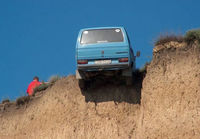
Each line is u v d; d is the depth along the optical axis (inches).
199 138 1683.1
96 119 2027.6
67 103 2164.1
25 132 2281.0
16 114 2412.6
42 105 2285.9
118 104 2027.6
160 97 1863.9
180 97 1812.3
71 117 2105.1
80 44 1888.5
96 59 1875.0
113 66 1871.3
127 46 1871.3
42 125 2212.1
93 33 1909.4
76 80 2207.2
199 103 1754.4
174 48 1937.7
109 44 1877.5
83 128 2037.4
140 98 2016.5
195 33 1900.8
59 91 2241.6
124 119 1982.0
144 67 2133.4
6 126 2400.3
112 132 1962.4
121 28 1921.8
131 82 1995.6
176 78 1860.2
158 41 2000.5
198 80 1801.2
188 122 1736.0
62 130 2100.1
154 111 1852.9
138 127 1902.1
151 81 1931.6
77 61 1879.9
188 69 1849.2
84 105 2095.2
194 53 1872.5
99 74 1993.1
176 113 1785.2
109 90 2080.5
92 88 2121.1
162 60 1940.2
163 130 1779.0
